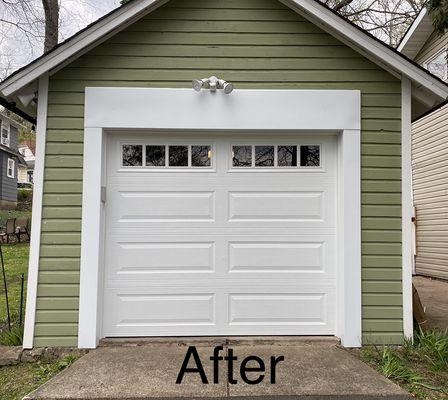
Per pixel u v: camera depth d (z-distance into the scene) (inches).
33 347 153.1
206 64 164.6
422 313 177.0
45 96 159.6
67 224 157.4
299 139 169.5
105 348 153.6
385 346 153.4
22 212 802.2
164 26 164.9
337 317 163.5
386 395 116.6
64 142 159.3
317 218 167.9
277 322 164.9
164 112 161.6
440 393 121.6
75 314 154.9
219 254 165.8
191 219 166.2
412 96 170.2
